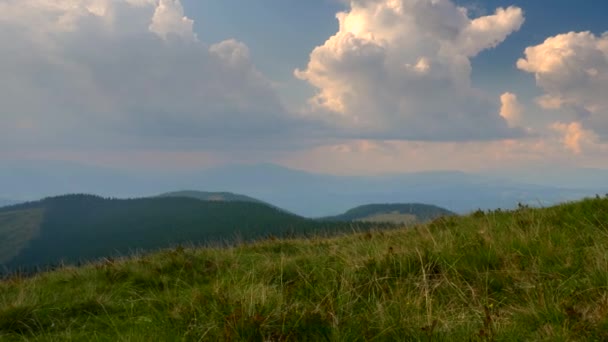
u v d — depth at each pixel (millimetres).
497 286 6996
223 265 10688
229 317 5832
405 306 6176
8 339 6637
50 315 7566
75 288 9578
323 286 7410
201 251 12461
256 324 5660
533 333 4977
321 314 5922
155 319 6805
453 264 7668
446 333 5230
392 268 8055
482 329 5031
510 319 5543
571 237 8867
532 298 6023
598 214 10352
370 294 7074
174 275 10242
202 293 7453
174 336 5898
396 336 5328
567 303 5516
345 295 6789
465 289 6965
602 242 7922
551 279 6746
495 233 9461
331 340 5336
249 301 6312
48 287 9898
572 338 4781
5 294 9242
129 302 8234
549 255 7672
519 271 7094
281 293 6816
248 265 10461
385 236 11852
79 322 7262
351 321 5773
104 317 7398
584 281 6316
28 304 7570
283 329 5629
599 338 4738
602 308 5141
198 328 5914
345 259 8758
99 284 9734
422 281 7168
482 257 7945
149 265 11031
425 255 8211
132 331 6289
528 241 8430
